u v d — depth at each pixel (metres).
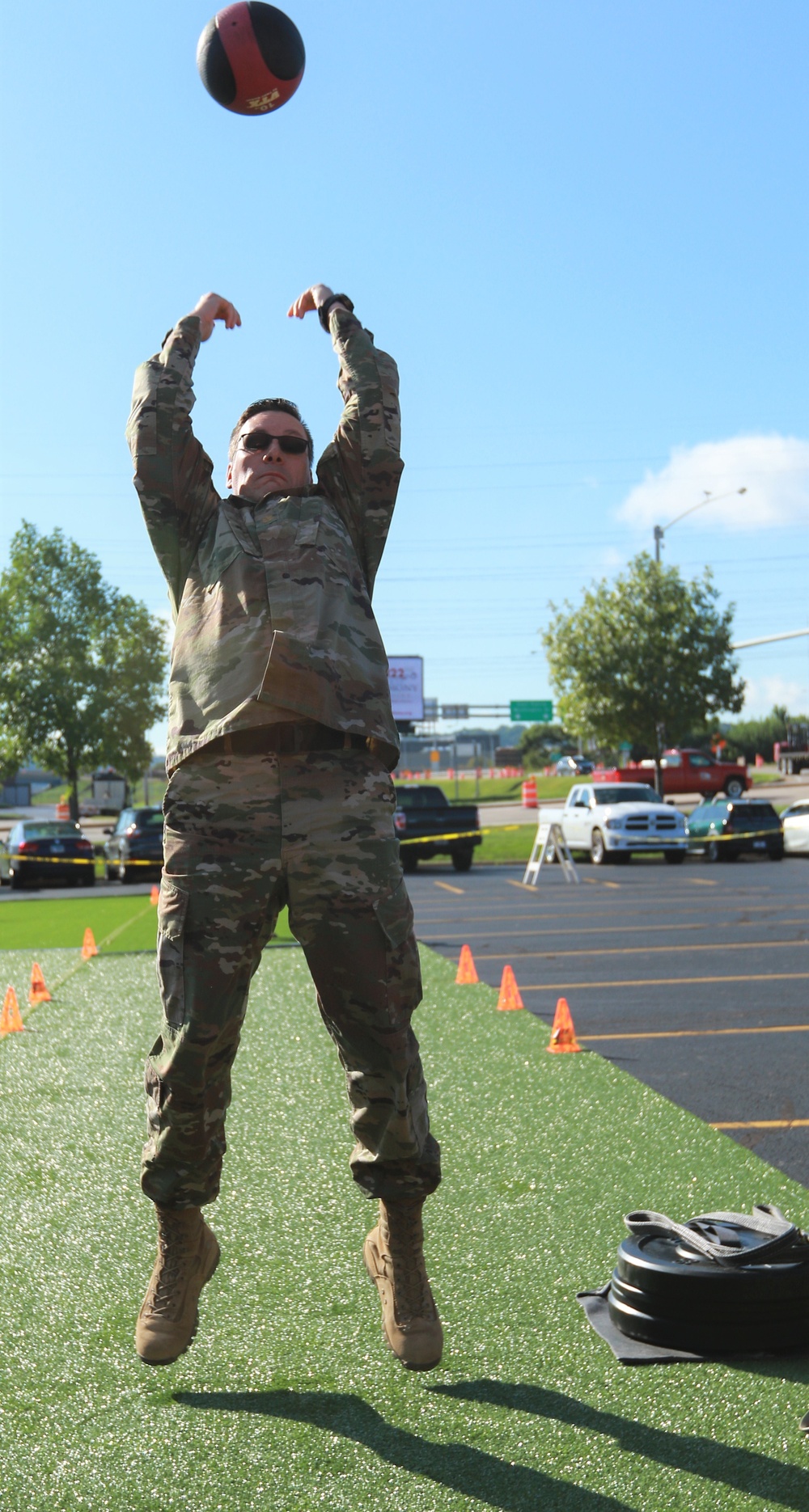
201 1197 2.62
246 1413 2.66
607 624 42.03
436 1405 2.68
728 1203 4.04
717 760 48.91
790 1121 5.21
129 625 32.28
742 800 26.80
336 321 3.11
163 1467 2.44
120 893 21.61
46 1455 2.49
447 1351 2.95
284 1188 4.23
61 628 31.23
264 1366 2.89
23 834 25.69
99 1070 6.09
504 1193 4.15
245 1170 4.43
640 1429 2.57
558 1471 2.40
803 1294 2.93
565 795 62.97
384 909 2.55
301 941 2.58
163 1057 2.54
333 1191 4.19
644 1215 3.25
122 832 24.89
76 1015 7.66
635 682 41.50
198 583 2.75
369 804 2.59
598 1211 3.96
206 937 2.50
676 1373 2.83
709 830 26.98
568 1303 3.23
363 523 2.95
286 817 2.53
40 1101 5.46
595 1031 7.27
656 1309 2.96
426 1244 3.68
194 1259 2.72
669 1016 7.74
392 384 3.03
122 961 10.48
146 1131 4.98
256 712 2.54
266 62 3.34
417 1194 2.67
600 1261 3.53
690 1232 3.07
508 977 7.93
